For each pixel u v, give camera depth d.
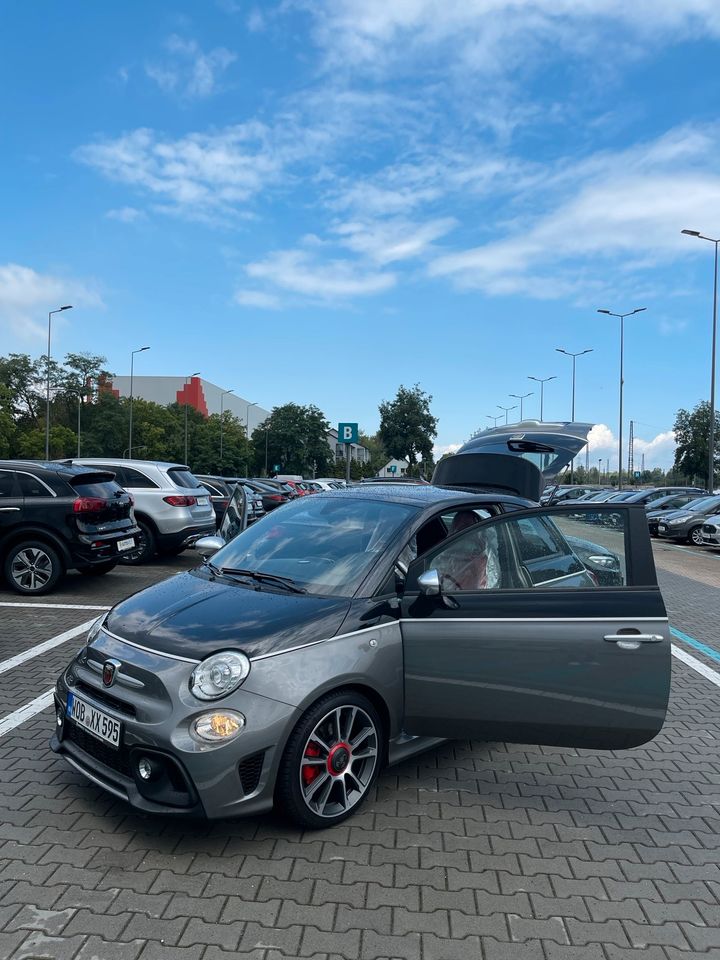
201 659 3.24
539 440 12.45
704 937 2.77
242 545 4.59
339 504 4.63
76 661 3.72
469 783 4.07
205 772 3.06
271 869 3.09
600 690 3.63
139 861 3.11
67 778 3.90
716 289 34.94
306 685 3.26
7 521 8.82
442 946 2.64
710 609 10.32
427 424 87.31
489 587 3.84
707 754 4.66
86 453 80.62
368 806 3.72
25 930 2.65
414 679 3.65
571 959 2.60
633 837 3.52
